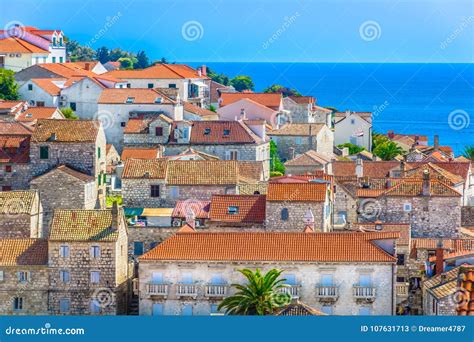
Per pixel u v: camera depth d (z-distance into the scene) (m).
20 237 165.25
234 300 139.00
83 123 189.12
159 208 180.12
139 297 147.50
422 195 183.12
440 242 161.25
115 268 152.12
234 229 165.25
